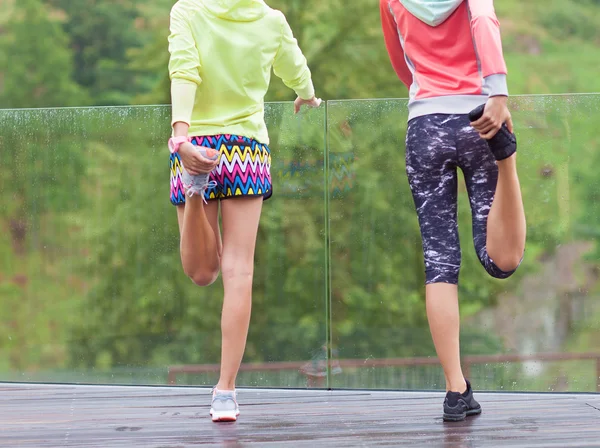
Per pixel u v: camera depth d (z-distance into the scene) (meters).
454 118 5.40
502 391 6.75
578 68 40.88
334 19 25.16
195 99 5.69
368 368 6.88
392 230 6.89
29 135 7.27
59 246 7.23
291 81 6.28
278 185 7.02
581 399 6.27
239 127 5.67
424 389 6.82
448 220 5.52
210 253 5.73
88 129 7.21
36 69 42.59
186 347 7.06
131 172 7.16
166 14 43.16
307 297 6.96
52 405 6.07
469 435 4.89
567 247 6.70
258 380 6.97
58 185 7.24
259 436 4.92
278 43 5.89
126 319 7.14
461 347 6.80
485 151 5.41
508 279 6.76
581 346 6.67
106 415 5.66
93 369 7.16
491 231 5.27
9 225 7.29
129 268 7.14
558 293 6.71
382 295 6.89
